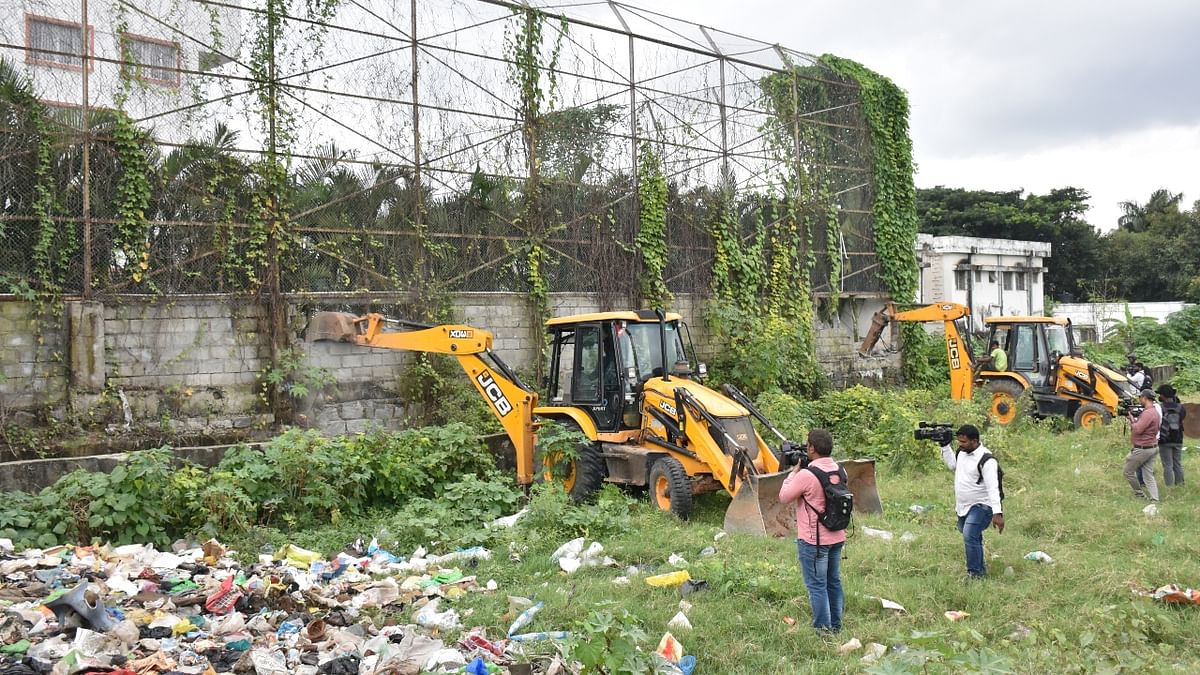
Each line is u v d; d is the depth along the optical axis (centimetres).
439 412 1512
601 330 1270
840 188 2216
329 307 1451
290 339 1411
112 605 701
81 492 978
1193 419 1797
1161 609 731
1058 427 1895
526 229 1672
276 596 746
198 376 1336
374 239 1505
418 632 684
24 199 1223
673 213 1895
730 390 1205
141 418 1288
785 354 1958
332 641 644
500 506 1161
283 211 1414
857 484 1123
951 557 903
